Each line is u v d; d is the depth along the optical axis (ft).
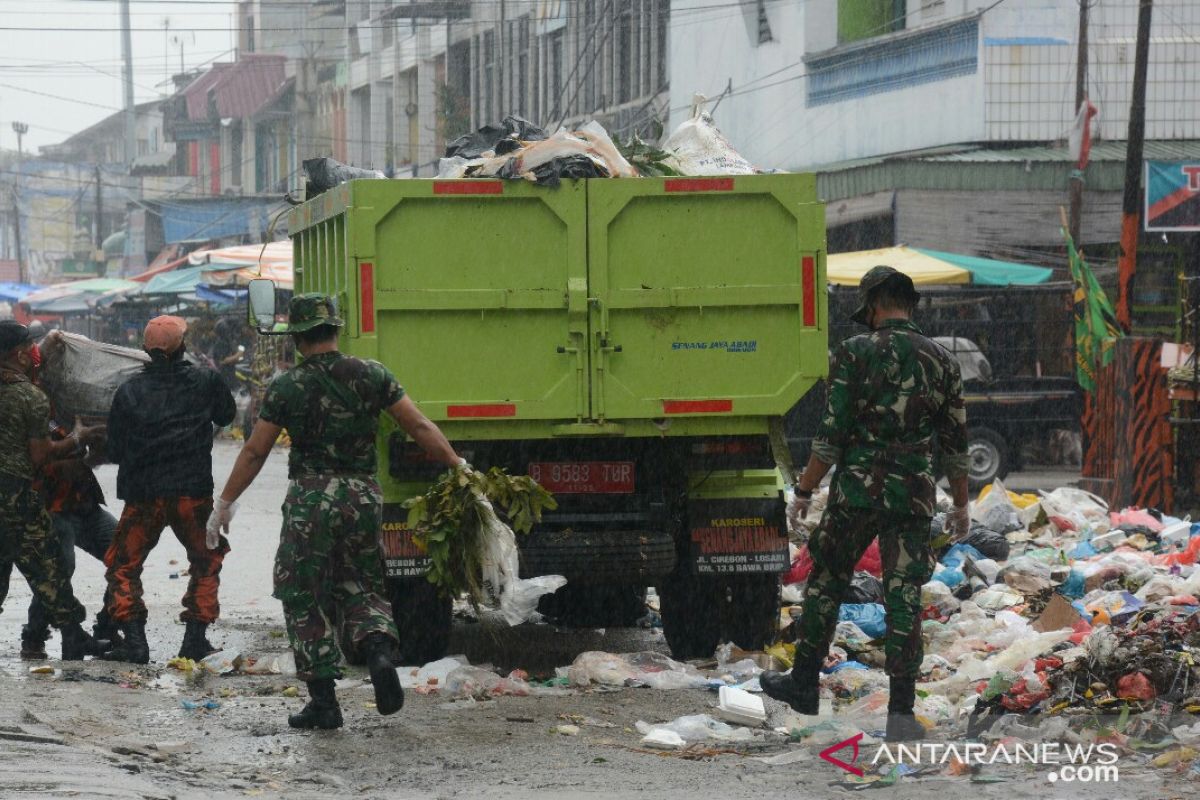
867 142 253.44
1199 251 223.92
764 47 279.28
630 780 49.21
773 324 69.21
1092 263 220.84
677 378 68.90
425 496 59.77
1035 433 167.53
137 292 304.91
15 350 70.74
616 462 71.15
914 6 247.50
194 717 58.90
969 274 178.50
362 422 55.62
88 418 75.51
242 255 236.02
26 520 70.79
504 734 55.93
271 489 166.30
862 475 53.42
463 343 67.92
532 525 67.92
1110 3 228.22
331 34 501.15
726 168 74.79
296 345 56.39
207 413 71.82
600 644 81.10
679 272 68.64
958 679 62.23
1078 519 108.47
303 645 55.21
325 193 73.46
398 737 55.36
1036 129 227.40
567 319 68.28
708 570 71.41
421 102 408.05
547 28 341.41
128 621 71.72
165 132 646.33
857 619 74.38
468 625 87.66
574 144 68.39
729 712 57.31
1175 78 230.07
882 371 53.42
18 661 72.28
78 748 50.80
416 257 67.41
